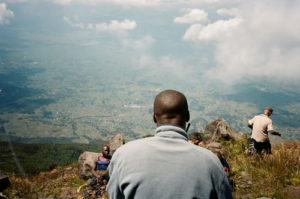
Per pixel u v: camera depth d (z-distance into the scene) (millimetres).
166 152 1205
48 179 8984
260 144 7621
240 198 4793
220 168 1212
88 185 6285
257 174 5859
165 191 1104
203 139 10289
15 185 6156
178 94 1382
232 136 9742
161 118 1343
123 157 1261
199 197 1097
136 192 1134
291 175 5660
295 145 8773
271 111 7723
